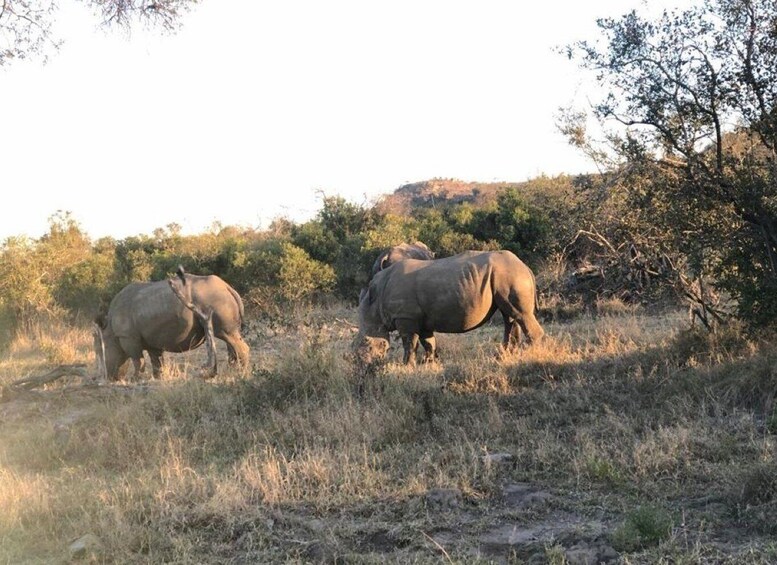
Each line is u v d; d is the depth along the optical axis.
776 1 9.52
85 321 21.62
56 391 11.53
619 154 11.62
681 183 10.27
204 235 30.62
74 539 6.36
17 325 20.28
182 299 12.62
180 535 6.30
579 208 13.23
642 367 10.41
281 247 24.22
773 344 9.69
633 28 9.87
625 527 5.74
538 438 8.25
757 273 10.03
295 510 6.79
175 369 13.67
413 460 7.88
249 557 5.92
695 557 5.24
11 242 21.59
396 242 23.78
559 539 5.87
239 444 8.96
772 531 5.70
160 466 8.27
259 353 15.73
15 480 7.91
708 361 9.91
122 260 27.86
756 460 6.91
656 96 9.93
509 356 11.55
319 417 9.20
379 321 12.99
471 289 12.30
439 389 10.19
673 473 7.04
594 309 17.62
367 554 5.85
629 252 13.66
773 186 9.66
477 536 6.07
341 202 28.44
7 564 5.98
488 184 59.97
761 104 9.76
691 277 12.64
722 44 9.72
